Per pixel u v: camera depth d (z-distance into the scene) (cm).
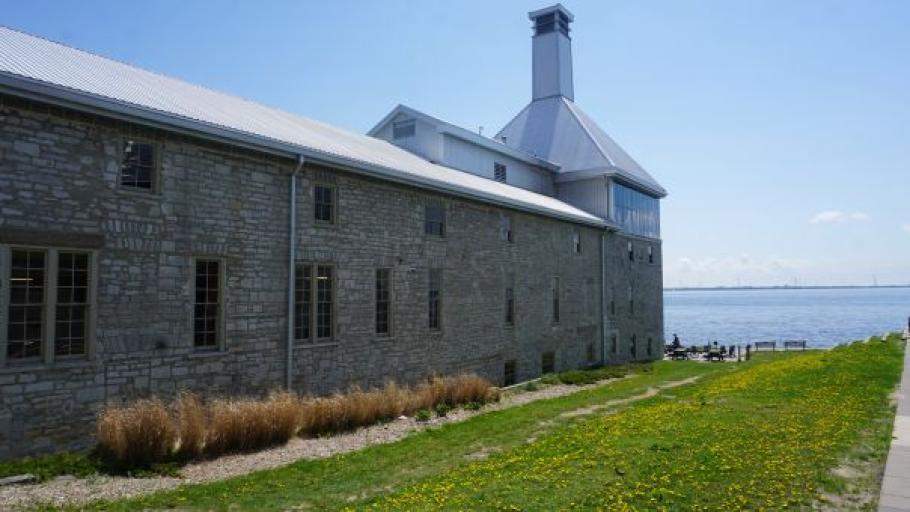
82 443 1174
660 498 786
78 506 862
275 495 930
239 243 1469
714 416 1323
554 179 3606
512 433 1411
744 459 942
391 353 1903
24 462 1042
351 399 1508
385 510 791
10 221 1102
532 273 2703
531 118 4084
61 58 1413
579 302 3095
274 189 1557
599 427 1307
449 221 2202
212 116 1459
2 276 1088
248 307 1483
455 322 2203
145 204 1294
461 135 2838
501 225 2517
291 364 1570
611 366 3120
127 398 1246
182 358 1344
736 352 4384
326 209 1730
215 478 1039
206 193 1405
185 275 1359
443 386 1803
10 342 1104
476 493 838
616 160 3678
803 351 4366
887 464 924
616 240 3550
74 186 1187
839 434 1095
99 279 1216
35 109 1140
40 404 1123
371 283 1844
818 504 768
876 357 2381
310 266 1664
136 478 1016
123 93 1295
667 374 2816
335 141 1977
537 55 4250
